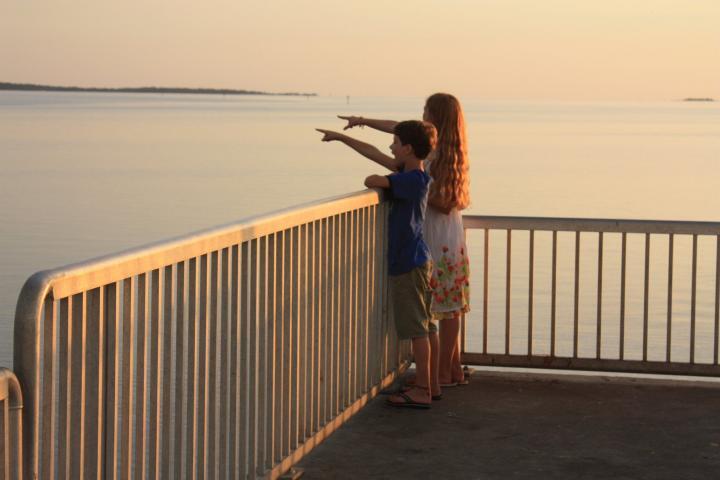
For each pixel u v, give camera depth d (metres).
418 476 4.86
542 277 31.50
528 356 6.66
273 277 4.58
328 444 5.30
